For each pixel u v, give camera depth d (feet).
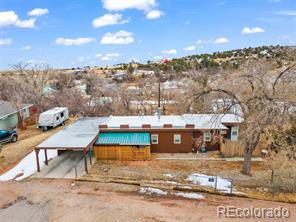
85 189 46.09
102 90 134.72
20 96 125.39
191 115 85.97
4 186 47.75
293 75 49.32
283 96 48.49
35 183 49.65
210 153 75.25
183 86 127.03
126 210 37.47
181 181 52.21
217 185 49.78
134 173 57.77
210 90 55.62
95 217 35.53
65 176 54.29
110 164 65.05
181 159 69.97
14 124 100.63
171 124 74.74
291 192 46.68
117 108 126.21
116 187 47.03
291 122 49.57
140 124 76.89
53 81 174.40
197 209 38.22
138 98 137.90
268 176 55.98
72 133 69.46
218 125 65.51
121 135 73.26
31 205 39.55
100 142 68.49
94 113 125.18
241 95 53.67
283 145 49.37
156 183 49.55
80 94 134.00
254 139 51.88
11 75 176.45
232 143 71.36
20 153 70.64
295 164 49.44
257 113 48.44
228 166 64.44
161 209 37.99
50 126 97.04
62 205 39.32
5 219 35.35
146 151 68.90
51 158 67.92
